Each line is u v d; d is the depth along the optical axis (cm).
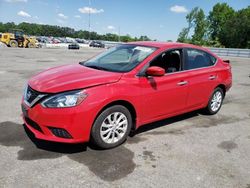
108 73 424
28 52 2531
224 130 538
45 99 371
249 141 490
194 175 360
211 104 616
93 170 355
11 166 352
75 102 368
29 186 313
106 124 407
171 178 349
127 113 427
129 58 474
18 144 414
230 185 344
